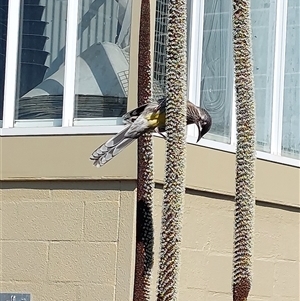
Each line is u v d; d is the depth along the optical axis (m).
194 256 7.25
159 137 6.86
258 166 7.90
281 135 8.30
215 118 7.74
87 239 6.96
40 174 7.17
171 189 4.61
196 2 7.73
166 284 4.62
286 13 8.48
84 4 7.46
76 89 7.36
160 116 4.77
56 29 7.52
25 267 7.16
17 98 7.54
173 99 4.61
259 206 7.91
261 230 7.90
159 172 6.85
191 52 7.68
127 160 6.83
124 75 7.19
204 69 7.75
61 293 7.02
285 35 8.45
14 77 7.56
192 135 7.34
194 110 4.97
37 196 7.20
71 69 7.38
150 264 5.18
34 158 7.21
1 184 7.33
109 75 7.26
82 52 7.40
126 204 6.84
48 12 7.56
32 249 7.16
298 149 8.45
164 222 4.63
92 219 6.96
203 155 7.36
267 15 8.38
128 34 7.20
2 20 7.65
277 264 8.01
